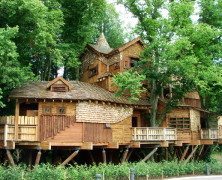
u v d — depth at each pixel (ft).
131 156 122.52
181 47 106.22
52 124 94.63
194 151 127.95
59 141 94.48
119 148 114.32
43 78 136.77
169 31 112.27
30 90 98.12
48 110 97.40
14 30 84.43
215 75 110.22
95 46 136.67
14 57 86.38
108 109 106.11
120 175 88.33
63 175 77.71
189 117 128.77
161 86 117.39
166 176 101.96
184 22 114.32
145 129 109.70
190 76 110.42
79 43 141.69
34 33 98.43
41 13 96.63
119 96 109.09
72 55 129.70
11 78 88.38
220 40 128.36
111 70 126.82
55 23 112.16
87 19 140.56
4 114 110.01
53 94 98.12
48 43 111.34
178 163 113.80
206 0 133.08
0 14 94.94
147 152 122.31
